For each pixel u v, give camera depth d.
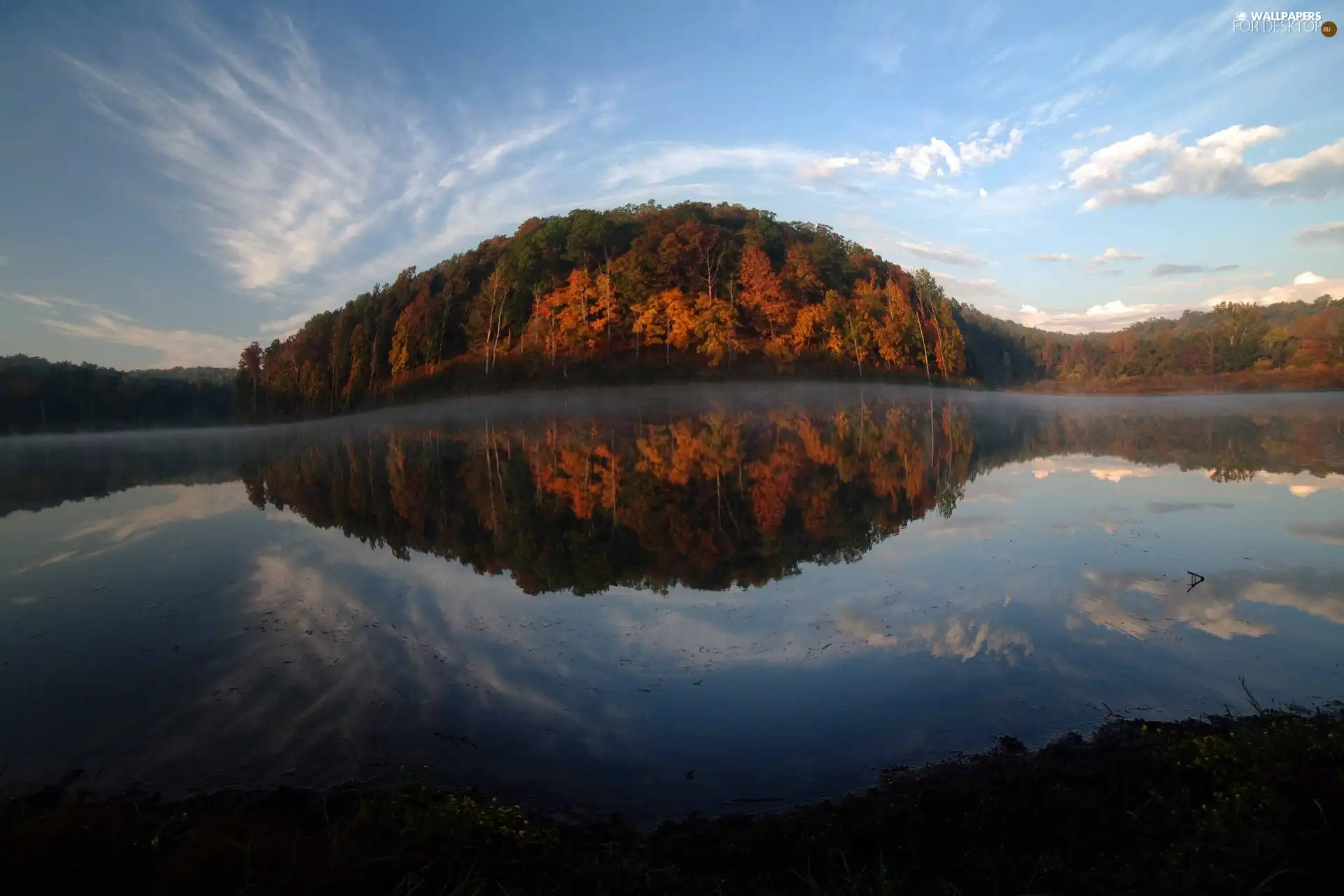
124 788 7.77
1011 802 6.67
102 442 73.06
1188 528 17.25
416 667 10.88
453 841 6.12
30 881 5.57
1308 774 6.08
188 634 12.47
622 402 54.91
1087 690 9.20
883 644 11.07
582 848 6.41
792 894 5.61
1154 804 6.43
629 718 9.09
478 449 47.47
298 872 5.59
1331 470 26.69
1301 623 11.12
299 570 17.44
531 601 14.27
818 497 26.27
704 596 14.04
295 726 9.10
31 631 12.68
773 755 8.11
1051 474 28.67
